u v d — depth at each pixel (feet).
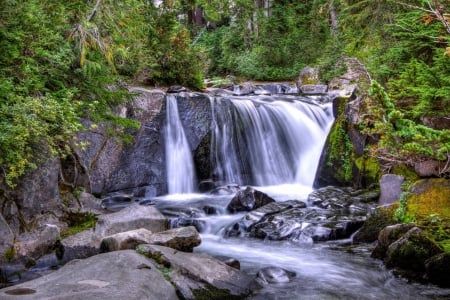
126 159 30.55
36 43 20.25
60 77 23.13
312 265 17.95
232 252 20.04
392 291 15.15
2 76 18.89
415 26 23.03
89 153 28.04
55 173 21.13
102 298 11.60
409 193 19.69
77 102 21.15
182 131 34.19
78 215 21.65
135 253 15.03
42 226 19.07
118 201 29.25
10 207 18.88
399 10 28.43
